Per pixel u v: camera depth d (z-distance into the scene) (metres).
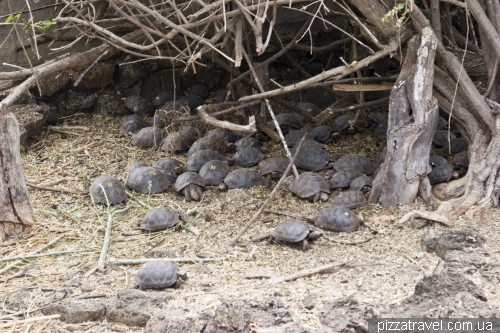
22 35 11.38
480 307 5.15
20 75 8.04
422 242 6.73
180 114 10.74
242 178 8.70
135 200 8.46
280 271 6.37
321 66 12.91
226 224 7.69
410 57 7.56
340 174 8.45
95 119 11.91
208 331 5.06
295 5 12.05
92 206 8.32
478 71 8.88
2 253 7.13
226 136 10.23
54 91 11.66
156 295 5.78
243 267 6.52
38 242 7.38
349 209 7.78
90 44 11.71
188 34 7.08
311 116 10.75
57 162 10.02
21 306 5.93
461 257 6.12
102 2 9.74
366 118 10.91
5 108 7.27
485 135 7.73
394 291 5.78
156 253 6.88
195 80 12.77
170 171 9.23
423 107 7.51
